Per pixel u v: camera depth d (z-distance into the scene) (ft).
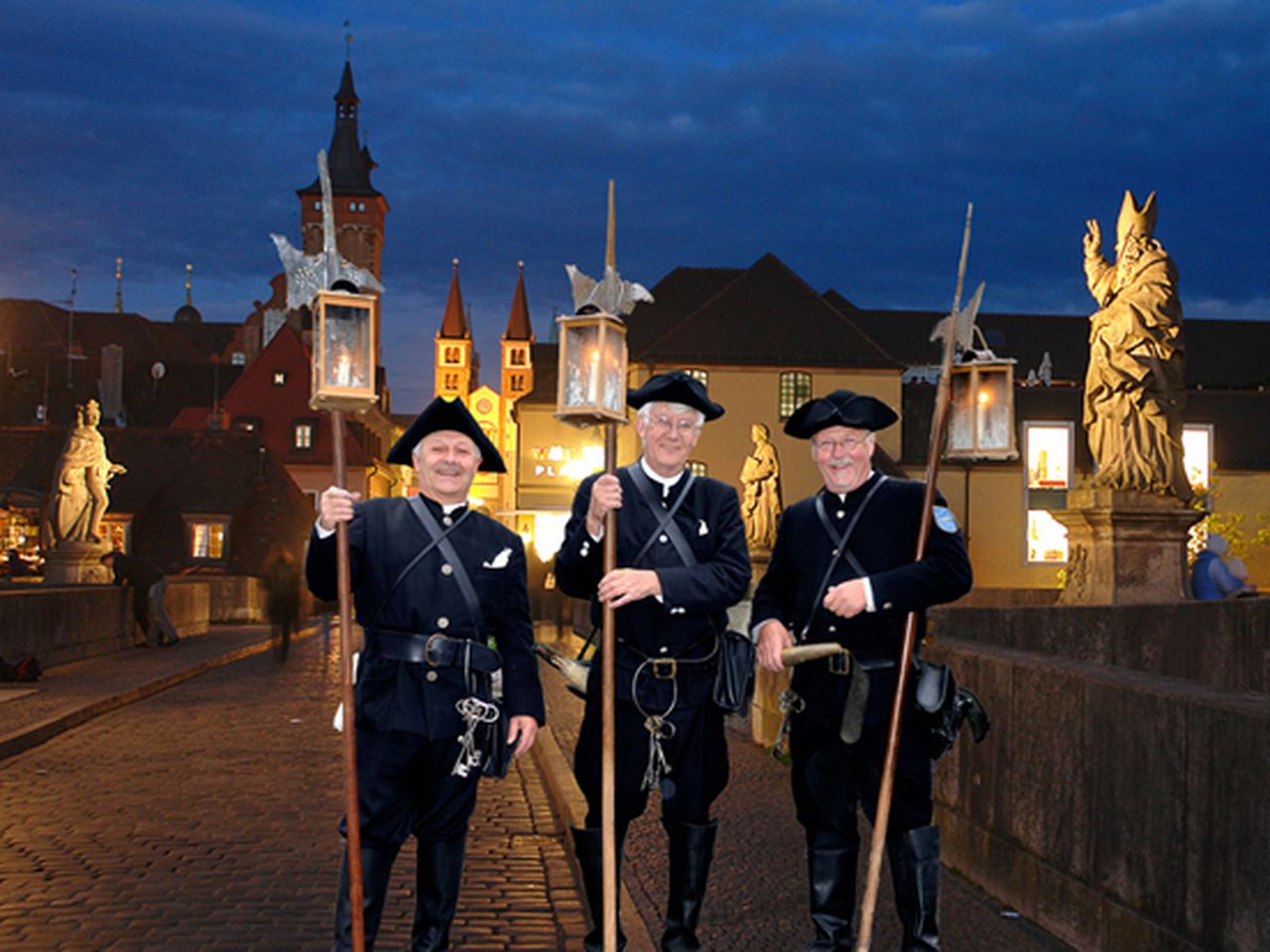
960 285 15.06
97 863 22.18
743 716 36.58
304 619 101.04
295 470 231.30
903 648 14.71
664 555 15.80
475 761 14.70
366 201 397.39
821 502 16.08
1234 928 12.98
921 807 15.29
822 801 15.43
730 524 16.12
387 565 14.84
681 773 15.87
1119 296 46.32
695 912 15.89
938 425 14.94
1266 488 179.01
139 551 188.03
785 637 15.46
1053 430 176.24
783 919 17.57
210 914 19.03
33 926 18.31
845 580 15.57
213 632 98.94
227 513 190.08
